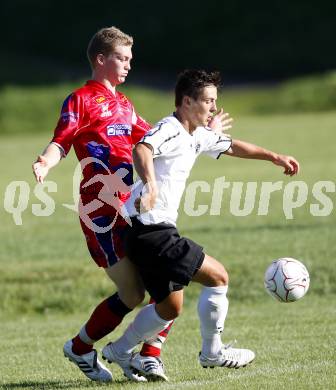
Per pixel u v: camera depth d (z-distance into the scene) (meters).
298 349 27.30
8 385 24.41
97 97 24.25
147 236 22.47
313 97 139.25
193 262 22.53
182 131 22.89
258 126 117.00
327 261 43.38
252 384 22.27
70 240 54.50
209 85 22.86
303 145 96.88
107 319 23.89
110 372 24.70
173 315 23.08
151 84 194.25
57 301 42.12
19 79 190.50
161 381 23.78
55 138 23.61
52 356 29.14
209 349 23.66
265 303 39.44
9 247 52.88
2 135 131.62
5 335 34.53
